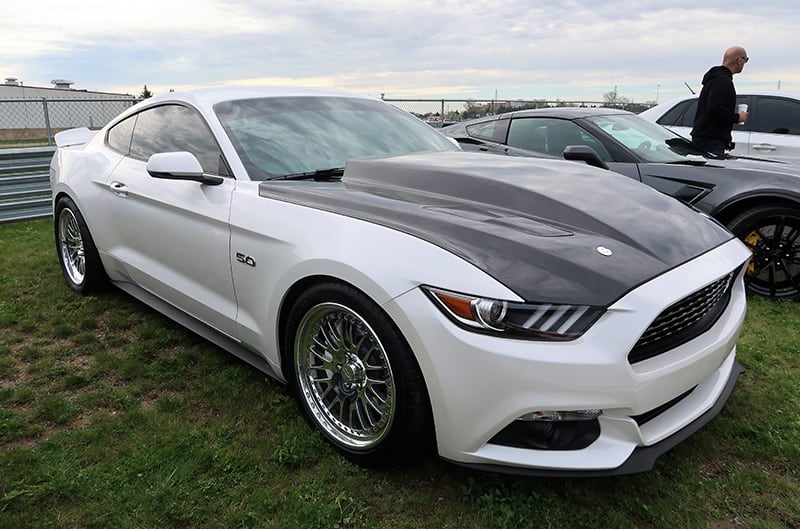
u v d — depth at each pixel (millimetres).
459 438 1924
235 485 2178
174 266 3123
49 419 2615
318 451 2365
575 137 5227
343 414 2363
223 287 2781
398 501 2115
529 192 2422
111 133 3934
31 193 6734
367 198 2381
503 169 2727
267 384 2898
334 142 3162
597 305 1832
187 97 3295
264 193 2607
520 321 1805
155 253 3258
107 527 1963
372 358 2184
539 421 1871
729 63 5621
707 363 2113
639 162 4750
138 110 3730
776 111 6914
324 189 2535
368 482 2207
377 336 2061
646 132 5230
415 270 1951
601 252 2027
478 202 2416
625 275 1935
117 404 2736
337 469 2271
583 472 1885
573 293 1843
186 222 2932
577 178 2699
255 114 3158
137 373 3010
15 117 15992
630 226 2258
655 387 1906
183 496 2105
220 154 2906
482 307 1815
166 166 2656
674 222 2410
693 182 4445
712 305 2266
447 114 13406
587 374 1783
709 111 5664
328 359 2375
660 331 1982
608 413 1878
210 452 2344
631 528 1989
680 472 2295
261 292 2514
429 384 1933
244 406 2693
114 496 2098
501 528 1989
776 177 4145
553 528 2002
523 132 5664
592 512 2068
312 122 3252
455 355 1855
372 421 2219
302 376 2469
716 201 4312
